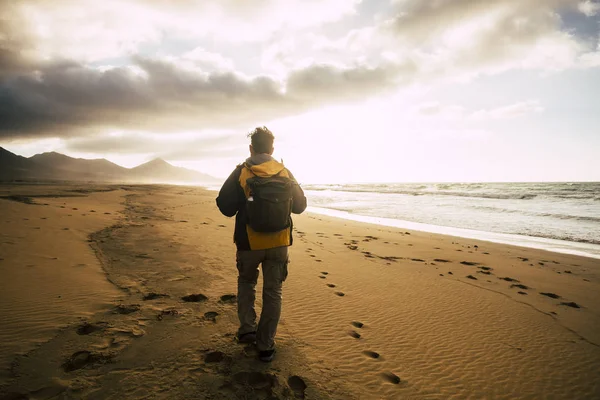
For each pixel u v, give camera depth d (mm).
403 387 2441
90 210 11734
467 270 6512
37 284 3881
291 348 2844
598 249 9320
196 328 3033
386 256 7398
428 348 3123
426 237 10781
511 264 7254
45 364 2311
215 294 3996
